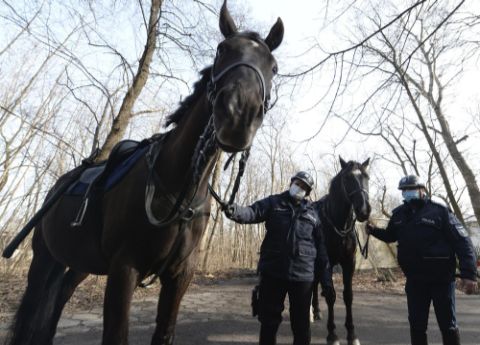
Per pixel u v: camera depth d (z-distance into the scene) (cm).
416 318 294
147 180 185
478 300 682
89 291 613
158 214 181
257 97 137
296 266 279
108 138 589
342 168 456
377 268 1055
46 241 271
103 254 206
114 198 198
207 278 992
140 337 397
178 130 192
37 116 666
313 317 510
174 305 205
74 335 387
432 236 291
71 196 247
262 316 285
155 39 635
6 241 695
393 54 309
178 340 394
